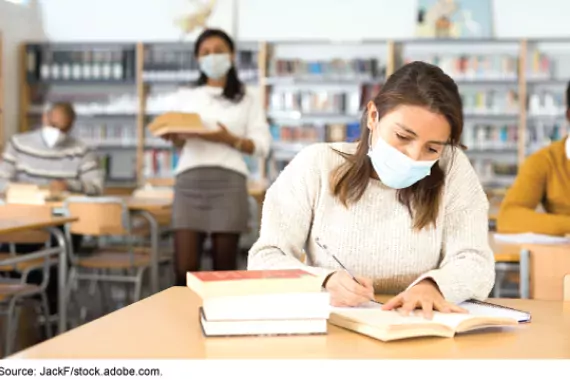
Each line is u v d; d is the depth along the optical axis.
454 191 1.77
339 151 1.78
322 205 1.75
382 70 8.30
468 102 8.19
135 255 4.94
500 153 8.44
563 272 2.41
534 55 8.12
